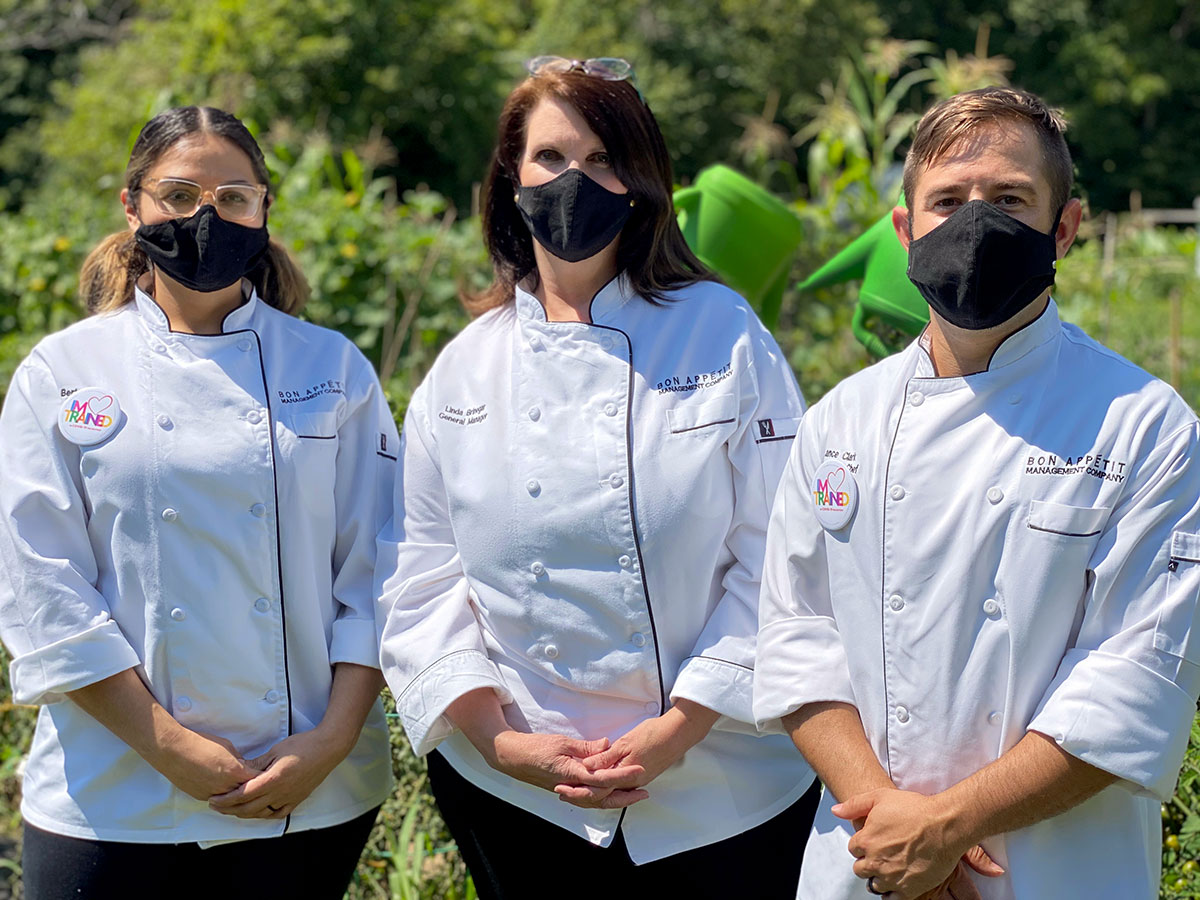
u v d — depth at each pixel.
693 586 2.26
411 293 5.95
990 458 1.90
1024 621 1.84
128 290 2.45
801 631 2.06
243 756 2.31
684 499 2.21
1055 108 2.00
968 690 1.87
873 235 2.99
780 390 2.33
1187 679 1.81
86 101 18.12
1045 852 1.86
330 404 2.40
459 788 2.37
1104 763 1.77
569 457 2.26
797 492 2.10
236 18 17.70
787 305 5.91
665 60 21.16
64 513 2.29
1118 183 24.95
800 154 21.67
